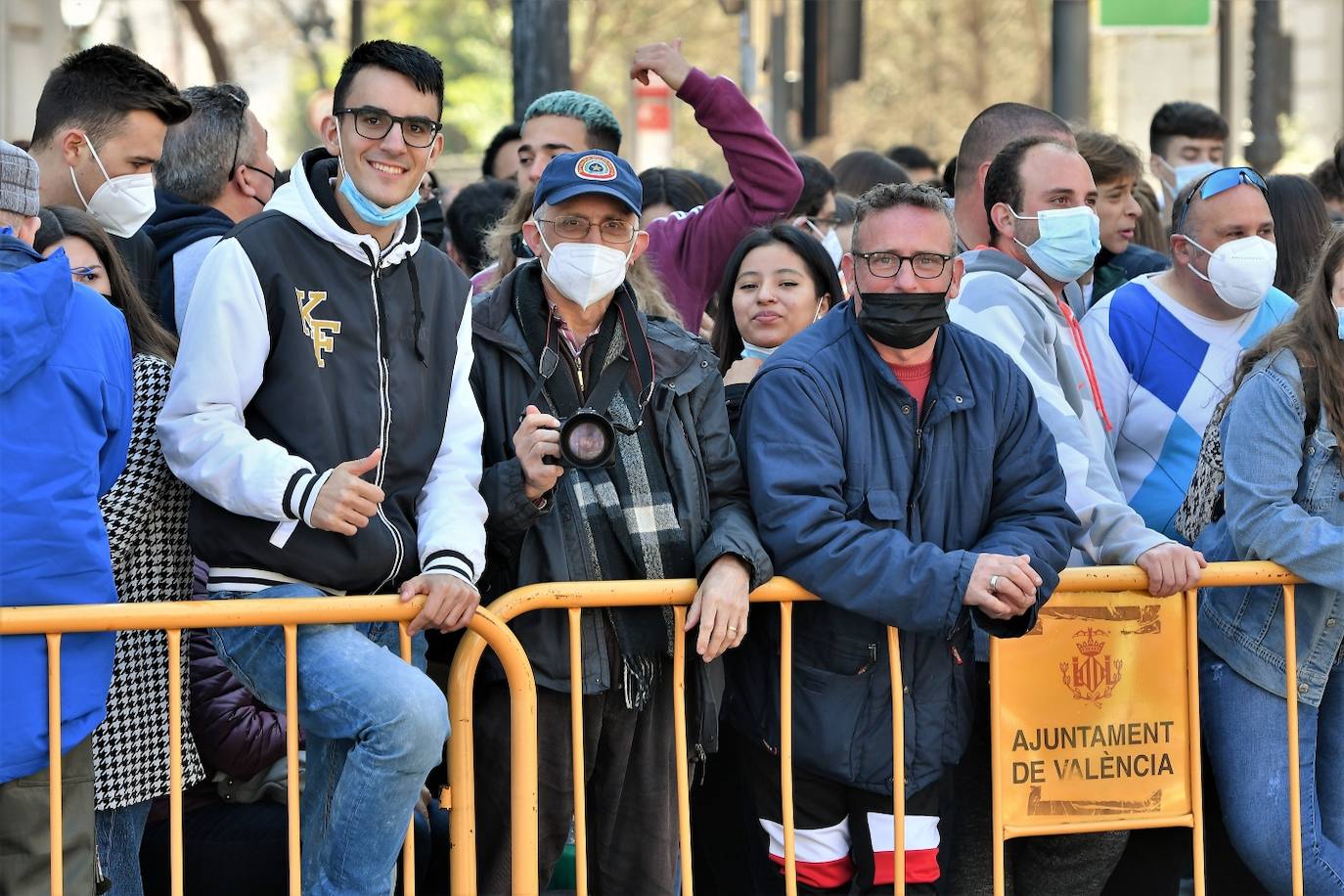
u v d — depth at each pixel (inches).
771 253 292.8
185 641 243.8
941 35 2084.2
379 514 225.0
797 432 246.4
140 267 291.1
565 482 243.4
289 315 221.6
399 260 230.8
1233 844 271.3
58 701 210.7
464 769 233.8
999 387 254.5
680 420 248.1
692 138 2160.4
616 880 254.2
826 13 839.7
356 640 223.3
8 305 205.5
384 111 222.4
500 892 246.8
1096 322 306.7
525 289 248.7
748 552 238.2
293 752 220.2
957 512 251.0
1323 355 258.7
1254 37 839.1
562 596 234.7
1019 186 286.4
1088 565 271.6
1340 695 269.7
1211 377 297.3
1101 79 1993.1
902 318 244.4
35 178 219.8
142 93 276.2
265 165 329.7
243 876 266.2
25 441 208.8
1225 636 268.5
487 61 2410.2
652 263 339.3
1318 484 258.8
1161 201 514.3
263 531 221.3
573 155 245.3
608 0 2025.1
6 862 212.1
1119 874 284.0
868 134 2068.2
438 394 233.8
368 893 220.8
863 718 249.0
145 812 243.0
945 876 265.6
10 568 207.9
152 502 238.1
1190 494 282.5
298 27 1638.8
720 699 247.6
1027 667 255.8
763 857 265.6
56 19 665.0
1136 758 259.6
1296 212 355.9
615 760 250.1
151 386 239.6
